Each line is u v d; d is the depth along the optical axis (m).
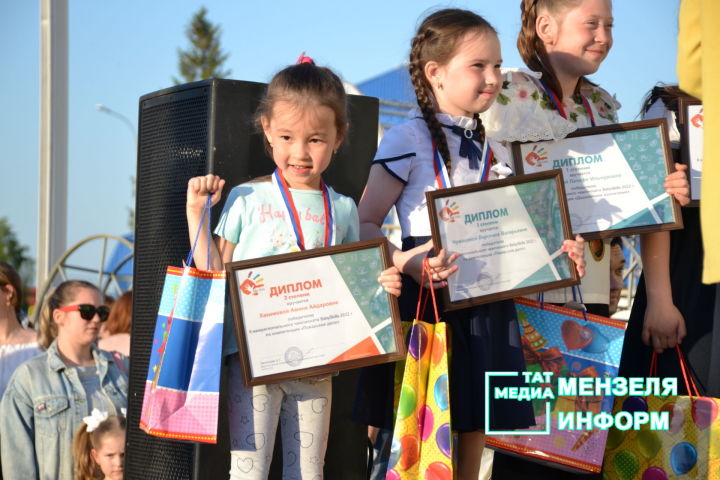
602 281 3.45
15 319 5.47
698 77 2.27
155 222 3.43
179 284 2.76
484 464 4.09
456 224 2.95
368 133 3.54
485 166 3.12
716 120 2.07
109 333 6.77
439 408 2.75
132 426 3.44
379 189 3.11
